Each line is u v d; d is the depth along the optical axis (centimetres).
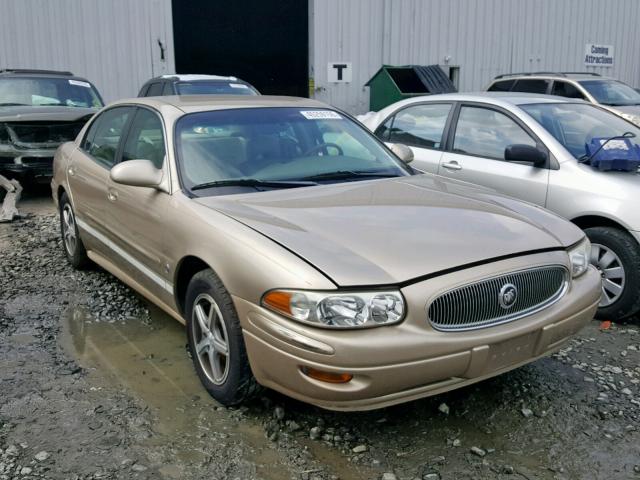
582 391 364
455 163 581
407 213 339
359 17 1623
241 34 1595
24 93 956
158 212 380
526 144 539
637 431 325
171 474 288
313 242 300
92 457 299
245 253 305
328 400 280
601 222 478
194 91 1033
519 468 295
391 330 276
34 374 380
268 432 320
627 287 454
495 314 298
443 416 336
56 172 584
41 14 1311
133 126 462
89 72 1370
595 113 589
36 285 536
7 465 292
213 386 345
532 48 1892
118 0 1371
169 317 471
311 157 421
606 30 2033
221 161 395
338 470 292
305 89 1662
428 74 1498
